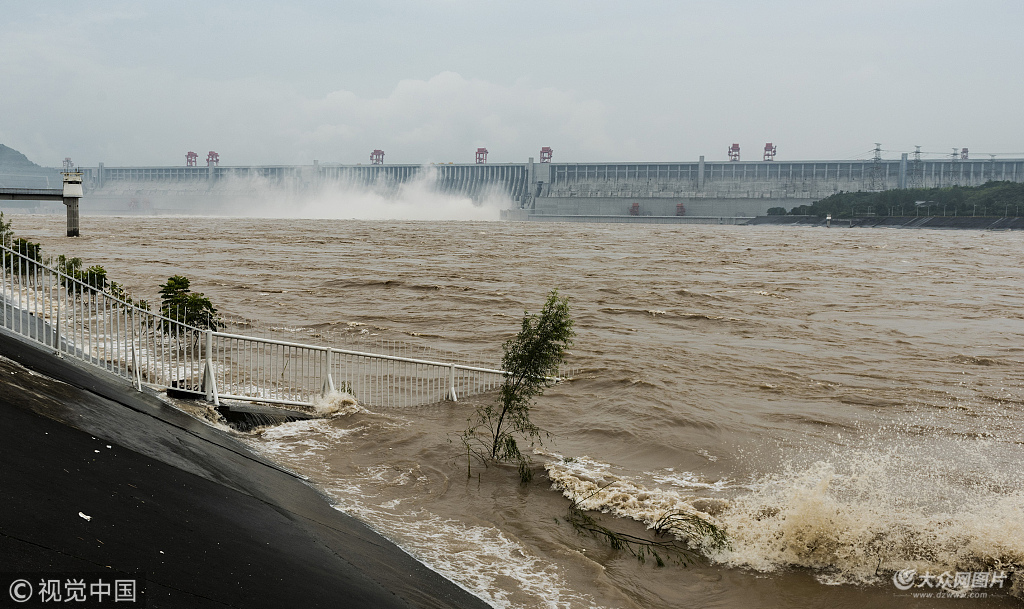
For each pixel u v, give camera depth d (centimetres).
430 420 2031
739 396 2636
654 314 4822
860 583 1216
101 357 2112
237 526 995
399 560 1139
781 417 2358
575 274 7556
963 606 1140
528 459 1759
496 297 5494
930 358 3572
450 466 1681
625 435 2038
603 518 1463
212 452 1350
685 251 11419
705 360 3344
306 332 3725
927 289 6731
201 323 2786
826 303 5659
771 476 1762
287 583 868
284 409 1933
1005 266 9250
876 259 10156
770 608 1140
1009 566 1255
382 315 4488
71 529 775
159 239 11531
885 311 5262
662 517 1447
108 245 9869
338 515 1286
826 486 1484
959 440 2169
